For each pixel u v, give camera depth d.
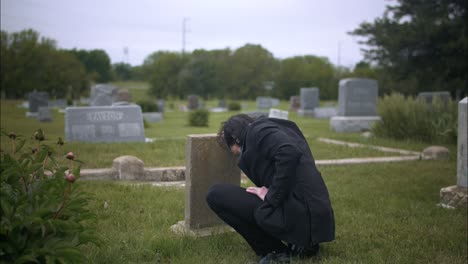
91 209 5.01
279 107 43.56
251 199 3.52
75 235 2.75
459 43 18.88
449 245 4.18
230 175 4.54
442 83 22.36
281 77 63.72
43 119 22.47
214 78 63.22
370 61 23.41
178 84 61.53
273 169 3.39
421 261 3.70
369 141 13.76
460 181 5.90
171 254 3.71
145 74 67.19
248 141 3.42
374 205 5.69
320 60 69.69
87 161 8.59
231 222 3.61
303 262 3.55
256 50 67.56
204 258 3.61
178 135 15.66
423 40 19.95
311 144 12.48
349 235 4.38
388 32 21.30
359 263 3.59
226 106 43.50
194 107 39.53
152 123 23.03
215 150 4.43
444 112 14.24
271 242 3.64
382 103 15.38
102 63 100.75
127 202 5.45
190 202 4.36
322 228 3.28
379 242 4.16
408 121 14.33
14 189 2.71
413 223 4.86
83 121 12.47
